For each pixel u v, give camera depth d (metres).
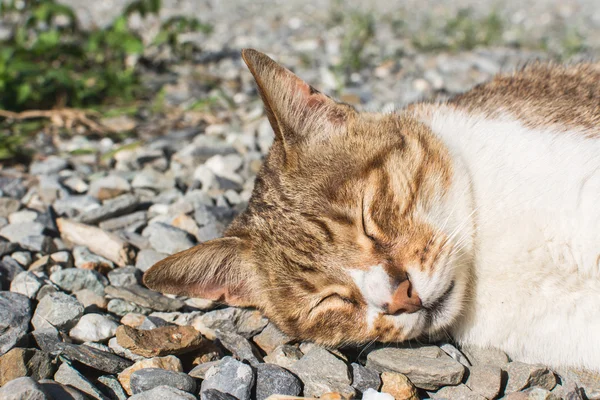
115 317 0.47
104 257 0.53
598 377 0.43
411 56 1.08
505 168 0.46
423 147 0.46
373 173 0.45
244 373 0.40
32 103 0.76
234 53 1.08
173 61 1.00
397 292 0.43
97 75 0.83
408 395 0.41
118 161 0.67
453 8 1.70
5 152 0.66
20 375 0.40
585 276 0.43
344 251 0.44
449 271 0.44
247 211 0.49
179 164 0.66
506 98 0.51
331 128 0.47
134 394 0.40
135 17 1.36
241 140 0.70
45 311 0.45
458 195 0.45
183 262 0.45
